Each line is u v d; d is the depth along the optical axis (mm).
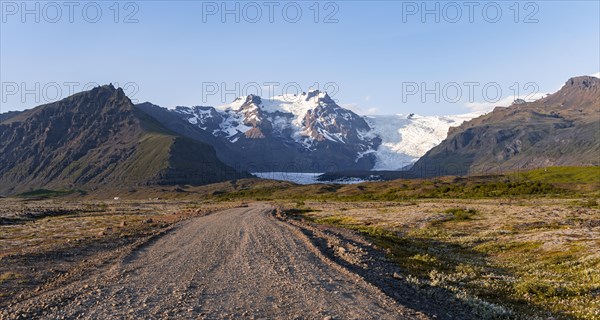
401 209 103250
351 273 21766
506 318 16797
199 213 86375
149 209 129250
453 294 20219
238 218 68250
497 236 51594
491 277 27109
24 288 19141
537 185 183625
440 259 34750
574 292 22234
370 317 14000
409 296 18391
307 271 22375
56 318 13820
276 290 17938
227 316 14102
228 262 25266
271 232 44000
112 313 14375
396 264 28016
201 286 18703
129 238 39875
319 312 14570
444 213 85688
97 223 64562
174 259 26547
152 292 17531
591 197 146625
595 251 34906
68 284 19594
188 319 13672
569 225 60594
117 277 20781
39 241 38281
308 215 96125
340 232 46562
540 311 18781
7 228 57125
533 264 33500
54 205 171500
